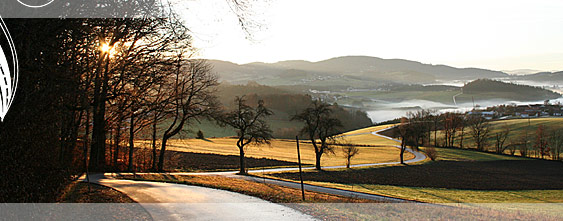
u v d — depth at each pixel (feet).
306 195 79.36
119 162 138.41
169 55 75.56
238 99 169.58
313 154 285.23
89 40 48.93
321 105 204.33
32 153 35.91
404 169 223.10
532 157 321.52
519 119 481.87
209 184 86.43
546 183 200.13
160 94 124.06
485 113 615.16
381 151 334.65
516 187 183.83
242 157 165.89
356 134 476.95
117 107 101.30
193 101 140.77
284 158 245.04
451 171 228.43
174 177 105.29
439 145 390.83
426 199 117.39
